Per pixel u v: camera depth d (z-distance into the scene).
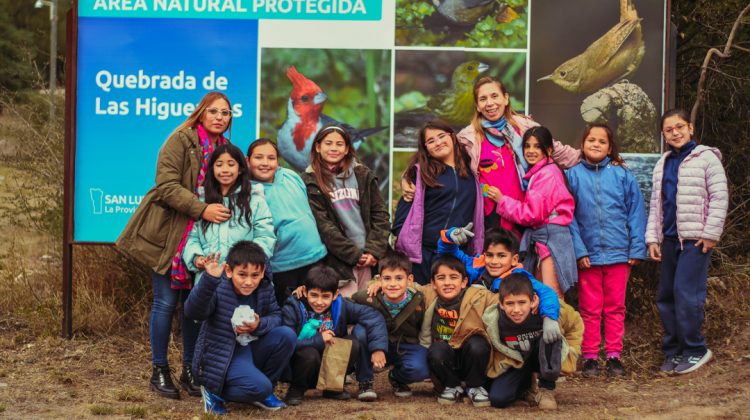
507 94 6.46
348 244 5.88
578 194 6.34
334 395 5.66
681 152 6.30
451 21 6.90
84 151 6.96
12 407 5.38
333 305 5.57
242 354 5.29
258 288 5.38
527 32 6.88
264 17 6.94
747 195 8.02
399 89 6.92
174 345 7.10
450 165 6.09
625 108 6.88
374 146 6.94
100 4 6.95
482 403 5.43
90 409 5.35
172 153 5.65
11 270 8.23
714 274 7.74
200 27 6.95
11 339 7.13
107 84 6.96
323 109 6.94
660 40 6.86
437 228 6.02
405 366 5.56
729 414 5.13
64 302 7.10
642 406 5.44
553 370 5.18
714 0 8.09
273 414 5.27
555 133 6.89
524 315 5.19
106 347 7.02
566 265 6.07
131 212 6.96
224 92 6.96
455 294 5.52
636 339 7.22
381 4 6.92
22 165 8.60
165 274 5.72
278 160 6.28
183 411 5.39
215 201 5.53
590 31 6.88
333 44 6.93
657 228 6.36
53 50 13.79
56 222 8.43
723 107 8.34
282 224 5.85
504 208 6.09
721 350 6.55
